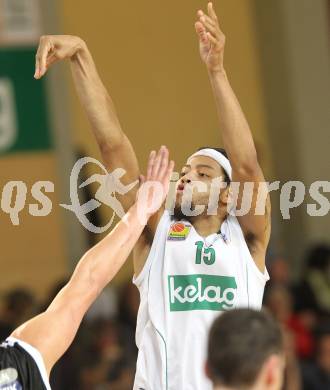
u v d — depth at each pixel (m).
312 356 17.14
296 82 23.17
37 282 19.66
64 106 19.52
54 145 19.47
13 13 19.47
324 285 19.47
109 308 17.77
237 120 8.78
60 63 19.47
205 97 23.03
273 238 22.02
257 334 6.28
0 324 16.67
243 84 23.41
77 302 7.61
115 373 15.55
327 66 23.36
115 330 16.53
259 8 23.48
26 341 7.40
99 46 22.52
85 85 9.05
